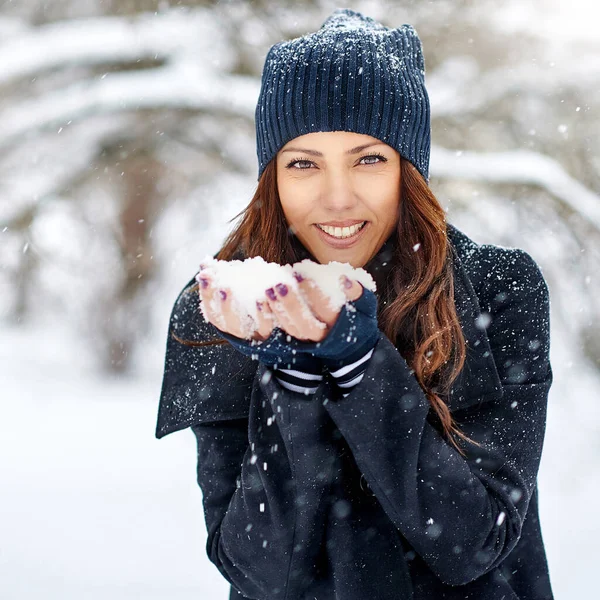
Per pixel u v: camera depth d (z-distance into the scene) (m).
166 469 7.32
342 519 1.55
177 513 5.68
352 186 1.67
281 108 1.74
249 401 1.69
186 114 7.12
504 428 1.57
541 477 6.24
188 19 6.71
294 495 1.49
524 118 7.03
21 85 6.96
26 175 7.91
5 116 6.72
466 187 7.09
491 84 6.73
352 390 1.41
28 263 8.33
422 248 1.66
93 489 6.46
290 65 1.74
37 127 6.58
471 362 1.59
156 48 6.64
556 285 6.69
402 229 1.70
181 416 1.76
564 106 6.90
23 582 4.20
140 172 10.80
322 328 1.33
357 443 1.40
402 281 1.67
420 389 1.42
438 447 1.43
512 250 1.71
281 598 1.52
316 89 1.71
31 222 7.79
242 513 1.52
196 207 11.41
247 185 8.12
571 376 6.76
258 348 1.36
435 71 7.02
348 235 1.70
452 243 1.76
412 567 1.60
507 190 6.78
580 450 6.45
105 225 12.67
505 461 1.53
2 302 11.77
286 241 1.81
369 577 1.54
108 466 7.46
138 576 4.32
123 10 6.68
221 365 1.72
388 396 1.40
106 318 14.09
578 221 6.61
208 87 6.48
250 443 1.53
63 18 8.36
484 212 7.12
